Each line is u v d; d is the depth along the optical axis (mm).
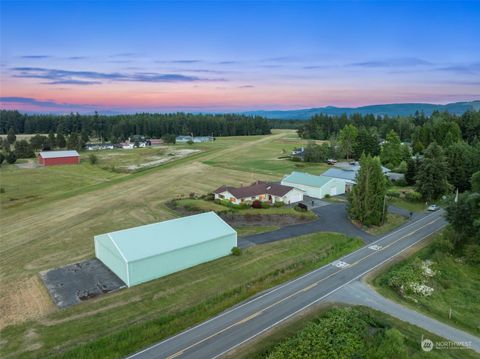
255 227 39969
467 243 34938
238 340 19906
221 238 31422
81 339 19766
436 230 40344
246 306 23672
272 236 37031
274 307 23562
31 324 21266
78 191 60250
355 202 41688
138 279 26594
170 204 51062
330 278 28000
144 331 20422
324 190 55000
